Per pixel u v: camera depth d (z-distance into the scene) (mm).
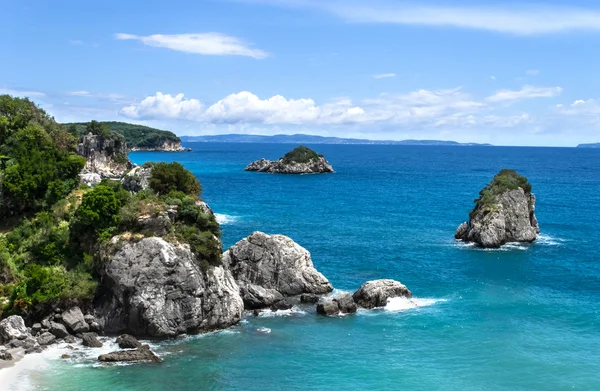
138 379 45938
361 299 66188
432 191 189375
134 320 54188
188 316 55250
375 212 138750
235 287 61719
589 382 47594
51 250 60438
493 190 104125
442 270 83062
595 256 92562
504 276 80375
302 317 61656
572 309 66438
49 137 84625
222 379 46625
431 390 45844
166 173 71438
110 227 59344
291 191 185250
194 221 61000
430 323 60906
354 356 52000
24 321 53875
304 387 45875
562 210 144875
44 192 70625
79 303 55344
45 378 45312
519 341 56281
